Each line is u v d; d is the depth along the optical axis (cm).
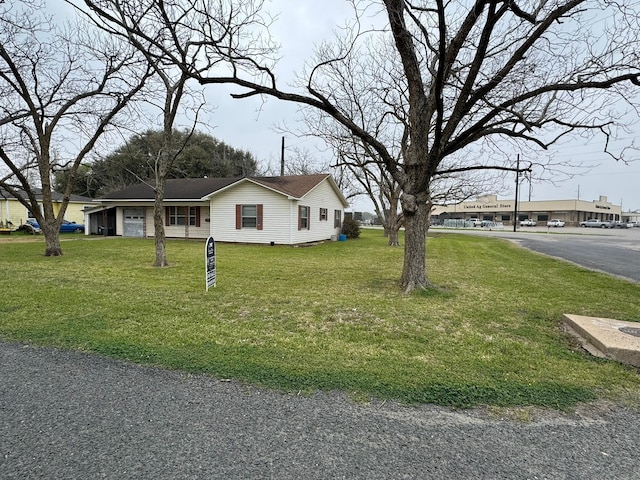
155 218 951
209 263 664
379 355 351
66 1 465
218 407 252
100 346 363
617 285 731
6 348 358
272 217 1670
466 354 357
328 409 251
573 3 502
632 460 202
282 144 2562
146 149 1836
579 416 248
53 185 3516
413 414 246
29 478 180
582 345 387
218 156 3506
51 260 1054
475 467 194
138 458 197
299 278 793
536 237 2628
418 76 618
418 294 626
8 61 987
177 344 373
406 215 666
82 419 235
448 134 602
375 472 189
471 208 7338
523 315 504
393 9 551
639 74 515
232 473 186
